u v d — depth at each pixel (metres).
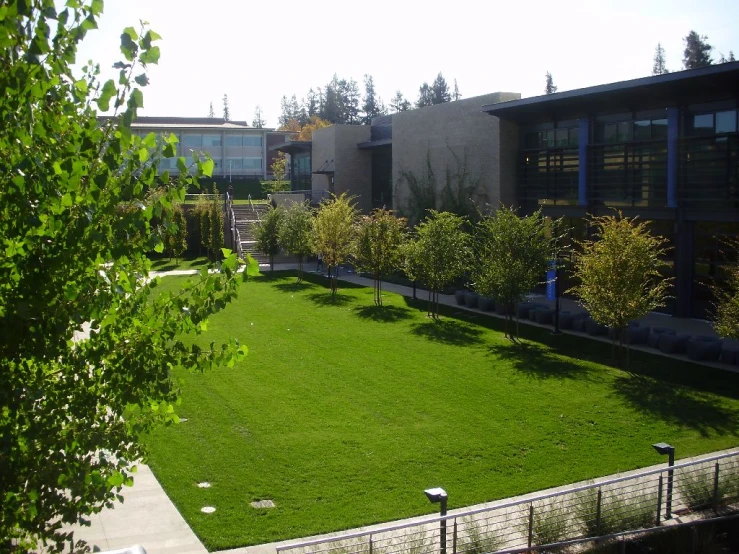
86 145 4.60
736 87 23.62
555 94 27.48
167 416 5.45
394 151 40.16
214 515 11.57
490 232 23.92
